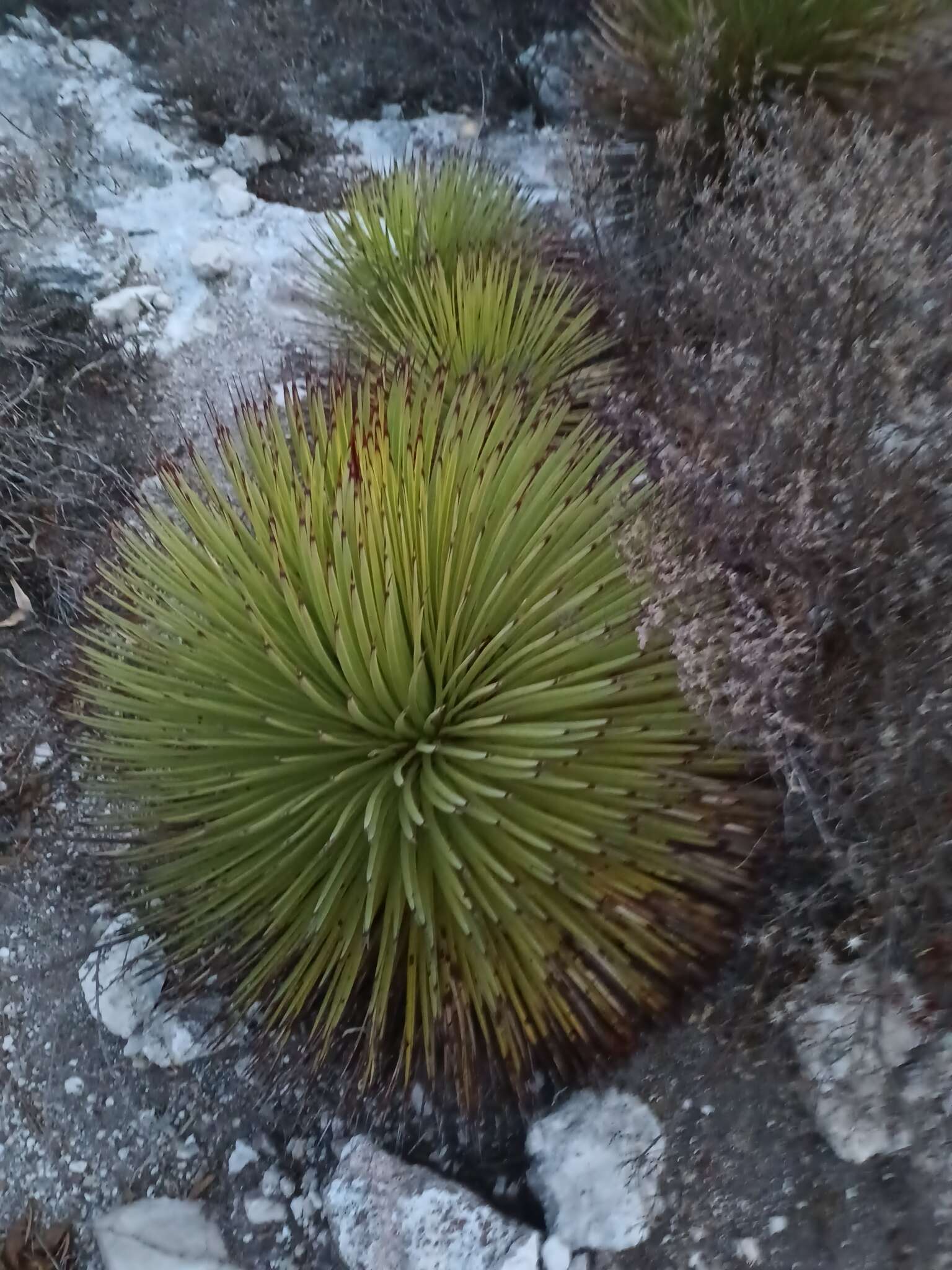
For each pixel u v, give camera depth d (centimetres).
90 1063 85
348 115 181
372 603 71
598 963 76
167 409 130
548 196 161
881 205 84
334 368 118
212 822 75
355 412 82
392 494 75
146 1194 80
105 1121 83
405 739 74
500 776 71
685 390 101
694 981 79
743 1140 75
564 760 74
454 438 79
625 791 72
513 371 108
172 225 155
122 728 80
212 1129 82
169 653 80
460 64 179
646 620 71
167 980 85
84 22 174
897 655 72
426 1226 72
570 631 75
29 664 107
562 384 112
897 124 107
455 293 116
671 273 117
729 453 86
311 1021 84
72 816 97
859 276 79
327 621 74
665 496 81
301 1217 79
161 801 81
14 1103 84
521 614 74
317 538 76
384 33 178
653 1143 76
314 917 72
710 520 81
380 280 127
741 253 96
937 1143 70
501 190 136
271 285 147
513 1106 79
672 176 132
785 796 78
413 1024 71
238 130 170
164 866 80
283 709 76
